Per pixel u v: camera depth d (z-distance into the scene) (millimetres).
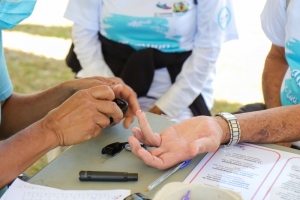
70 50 1682
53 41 3350
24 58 3088
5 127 1231
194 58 1510
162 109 1510
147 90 1524
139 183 897
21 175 1048
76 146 1001
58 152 1321
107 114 1040
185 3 1450
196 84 1524
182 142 952
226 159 958
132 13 1473
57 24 3668
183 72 1513
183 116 1543
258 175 914
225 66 2984
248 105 1369
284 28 1292
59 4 4117
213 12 1453
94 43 1591
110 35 1547
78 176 916
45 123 996
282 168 930
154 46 1511
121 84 1168
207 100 1609
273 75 1358
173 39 1502
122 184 894
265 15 1314
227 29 1533
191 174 919
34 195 867
